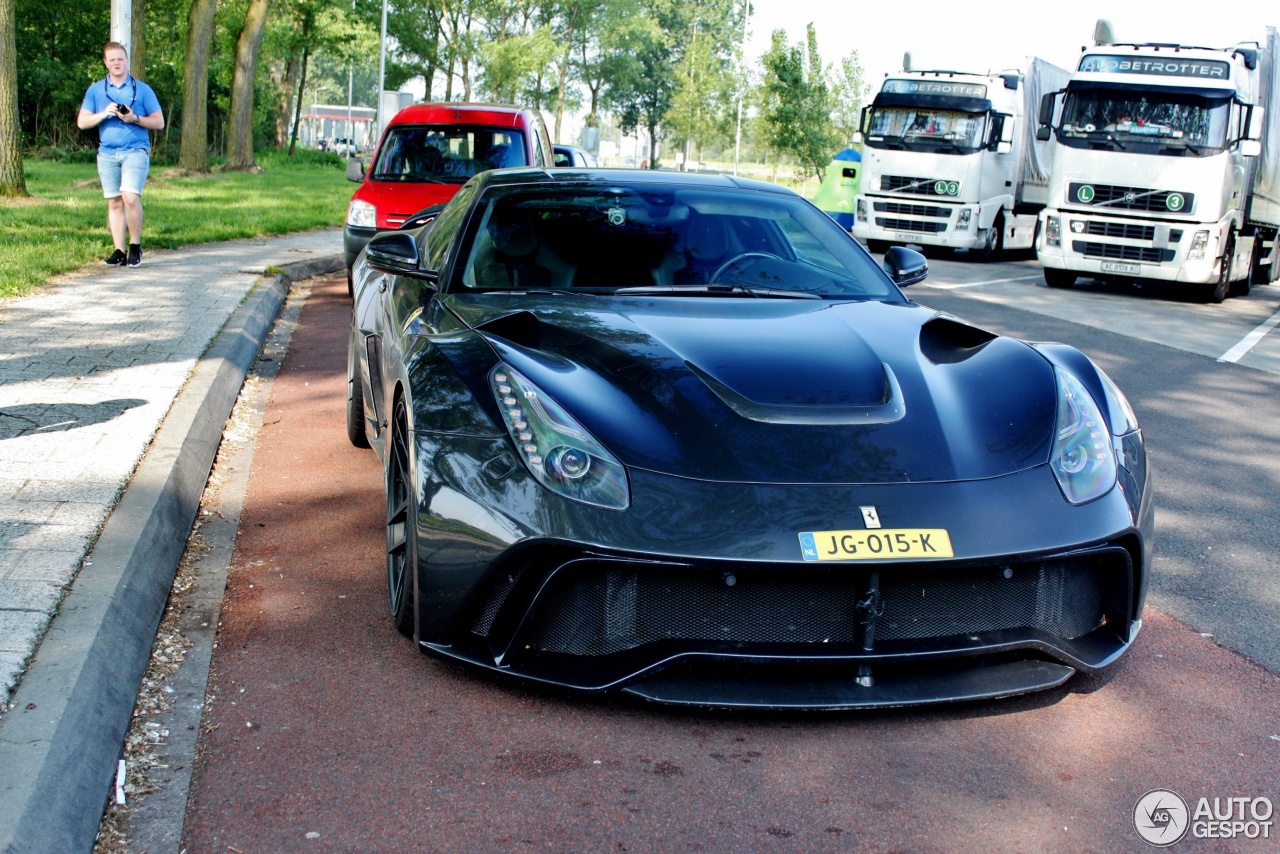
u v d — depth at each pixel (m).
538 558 2.67
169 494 4.00
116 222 9.88
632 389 2.93
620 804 2.36
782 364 3.10
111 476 4.04
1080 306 13.09
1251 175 15.27
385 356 3.87
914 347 3.33
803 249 4.12
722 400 2.91
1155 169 14.39
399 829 2.25
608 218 4.10
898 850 2.23
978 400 3.07
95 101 9.66
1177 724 2.79
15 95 15.18
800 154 40.97
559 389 2.88
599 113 79.56
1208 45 14.82
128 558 3.27
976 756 2.60
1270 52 15.48
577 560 2.62
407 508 2.98
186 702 2.76
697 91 58.62
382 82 33.31
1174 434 6.30
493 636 2.77
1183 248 14.34
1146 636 3.36
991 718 2.79
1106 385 3.29
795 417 2.87
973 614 2.75
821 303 3.74
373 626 3.25
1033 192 21.17
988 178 19.05
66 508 3.67
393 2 48.19
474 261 3.89
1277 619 3.55
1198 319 12.55
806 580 2.65
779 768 2.52
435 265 4.02
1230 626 3.48
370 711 2.73
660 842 2.23
